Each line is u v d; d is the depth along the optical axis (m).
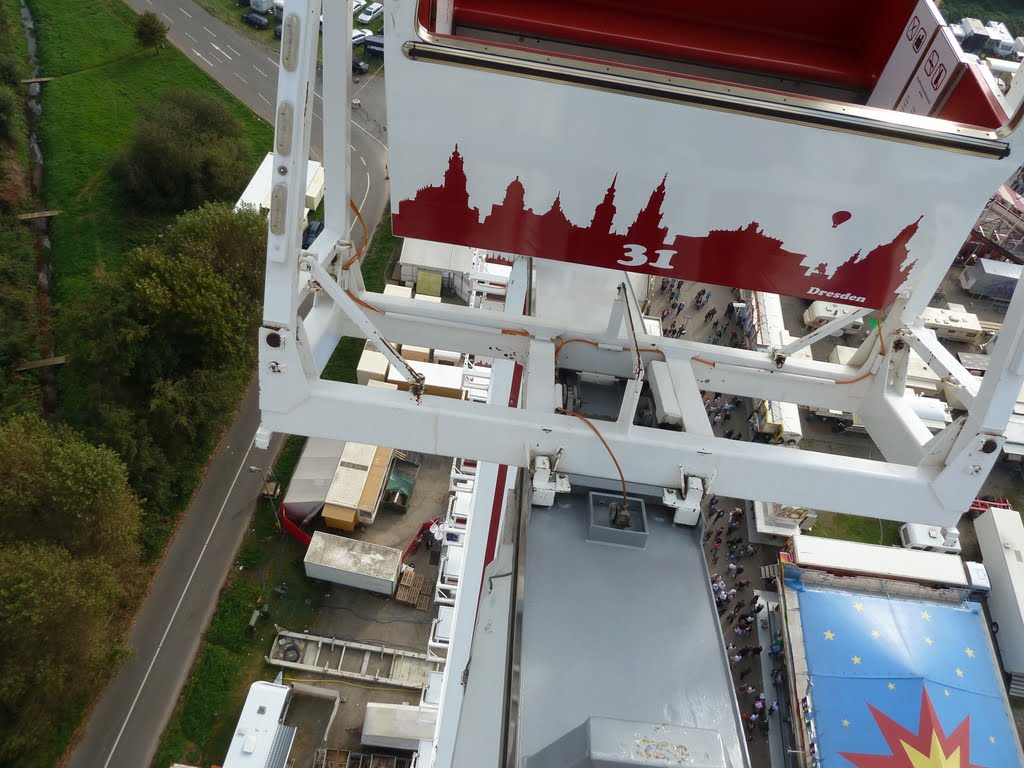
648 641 6.71
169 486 28.91
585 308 15.72
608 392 10.74
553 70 7.06
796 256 8.45
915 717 22.58
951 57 8.09
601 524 7.56
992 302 42.03
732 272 8.81
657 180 7.86
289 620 26.48
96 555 23.89
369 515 29.00
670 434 7.96
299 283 7.86
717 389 10.75
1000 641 28.17
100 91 47.66
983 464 7.54
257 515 29.28
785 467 7.86
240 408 32.72
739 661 26.27
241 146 43.81
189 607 26.52
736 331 38.28
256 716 22.70
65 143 43.66
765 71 9.92
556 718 6.14
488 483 15.25
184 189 41.06
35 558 21.48
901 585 26.34
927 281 8.59
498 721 7.66
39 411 30.89
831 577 26.58
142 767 22.88
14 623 20.33
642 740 5.39
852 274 8.59
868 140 7.18
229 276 32.28
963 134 7.04
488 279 37.56
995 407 7.28
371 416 8.04
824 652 24.31
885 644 24.39
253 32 55.12
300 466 29.83
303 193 7.07
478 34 9.98
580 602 6.95
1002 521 29.88
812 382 10.43
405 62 7.17
